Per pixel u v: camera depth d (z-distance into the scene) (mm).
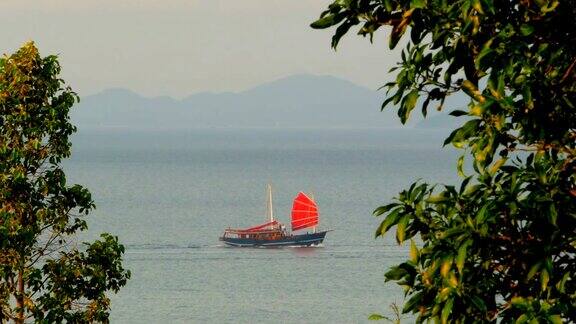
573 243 23219
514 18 24359
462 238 23328
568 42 24000
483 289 23766
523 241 23719
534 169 23750
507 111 23453
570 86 24125
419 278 24656
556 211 22656
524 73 23609
